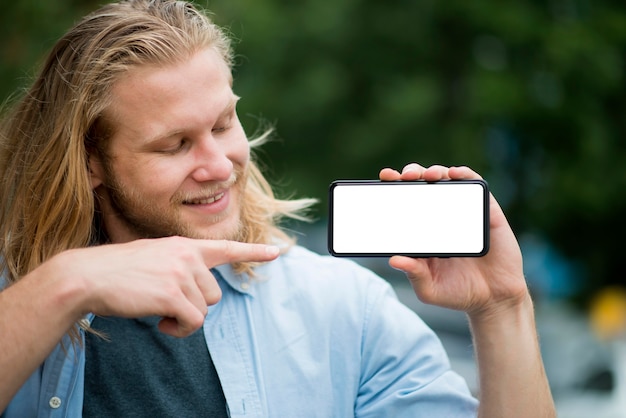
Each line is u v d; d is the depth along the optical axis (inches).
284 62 357.1
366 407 84.1
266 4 349.4
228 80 83.0
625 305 475.8
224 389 80.2
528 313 79.9
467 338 257.9
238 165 81.6
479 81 364.8
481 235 76.7
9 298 69.3
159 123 78.1
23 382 69.7
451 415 82.9
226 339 82.6
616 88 386.9
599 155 395.2
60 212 84.4
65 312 68.2
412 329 86.0
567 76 377.4
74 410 79.7
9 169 89.1
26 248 85.5
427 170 76.9
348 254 77.6
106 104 79.5
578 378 265.7
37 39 183.0
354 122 360.5
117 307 67.3
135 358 81.0
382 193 77.7
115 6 85.2
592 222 463.5
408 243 77.2
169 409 80.0
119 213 85.0
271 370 82.3
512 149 398.9
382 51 364.8
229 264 85.1
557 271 542.0
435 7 366.3
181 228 80.0
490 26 367.6
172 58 78.2
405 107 358.6
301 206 94.6
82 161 83.0
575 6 393.4
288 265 88.1
